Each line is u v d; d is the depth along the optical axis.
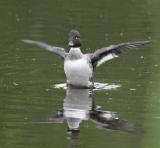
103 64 18.84
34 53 20.20
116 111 14.55
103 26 24.52
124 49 16.84
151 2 29.33
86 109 14.70
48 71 18.16
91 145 12.29
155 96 15.67
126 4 28.84
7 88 16.36
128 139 12.66
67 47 21.12
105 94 15.99
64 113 14.41
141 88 16.44
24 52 20.30
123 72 17.98
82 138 12.74
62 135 12.94
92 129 13.36
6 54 20.05
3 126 13.49
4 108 14.73
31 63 18.98
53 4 28.66
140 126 13.53
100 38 22.50
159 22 25.17
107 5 28.59
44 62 19.14
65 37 22.66
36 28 24.11
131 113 14.46
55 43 21.70
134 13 26.92
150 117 14.14
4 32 23.39
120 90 16.25
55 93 16.05
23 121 13.83
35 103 15.12
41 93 15.98
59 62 19.16
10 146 12.26
